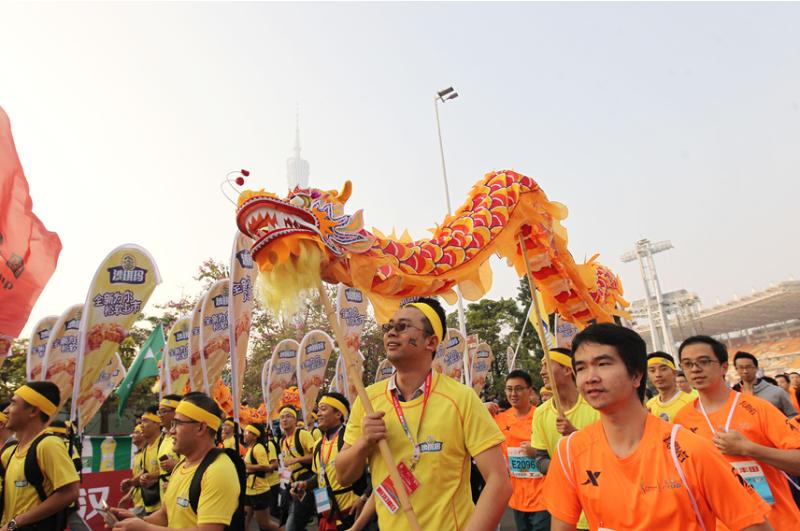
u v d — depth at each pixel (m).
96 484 7.37
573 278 5.85
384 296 3.54
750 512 2.07
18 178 5.04
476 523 2.66
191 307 23.84
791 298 56.44
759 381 6.14
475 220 4.36
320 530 6.04
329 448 5.91
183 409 3.93
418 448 2.89
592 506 2.37
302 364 12.87
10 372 20.06
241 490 3.78
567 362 5.10
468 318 35.03
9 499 4.56
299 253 3.07
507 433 6.18
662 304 47.50
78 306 8.34
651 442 2.26
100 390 8.32
